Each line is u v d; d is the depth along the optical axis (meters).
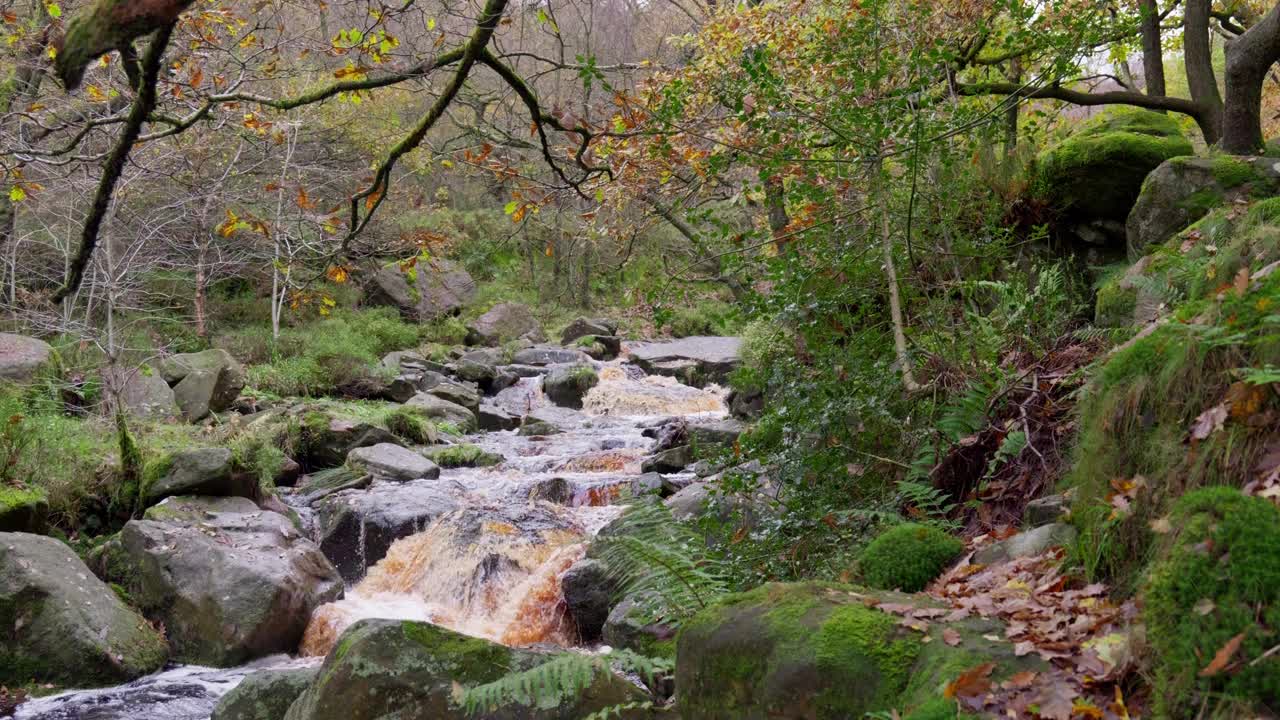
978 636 3.13
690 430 12.88
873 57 7.20
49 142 10.98
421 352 22.33
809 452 6.07
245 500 10.38
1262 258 4.29
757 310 7.05
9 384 12.27
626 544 5.05
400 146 4.77
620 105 6.46
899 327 6.77
